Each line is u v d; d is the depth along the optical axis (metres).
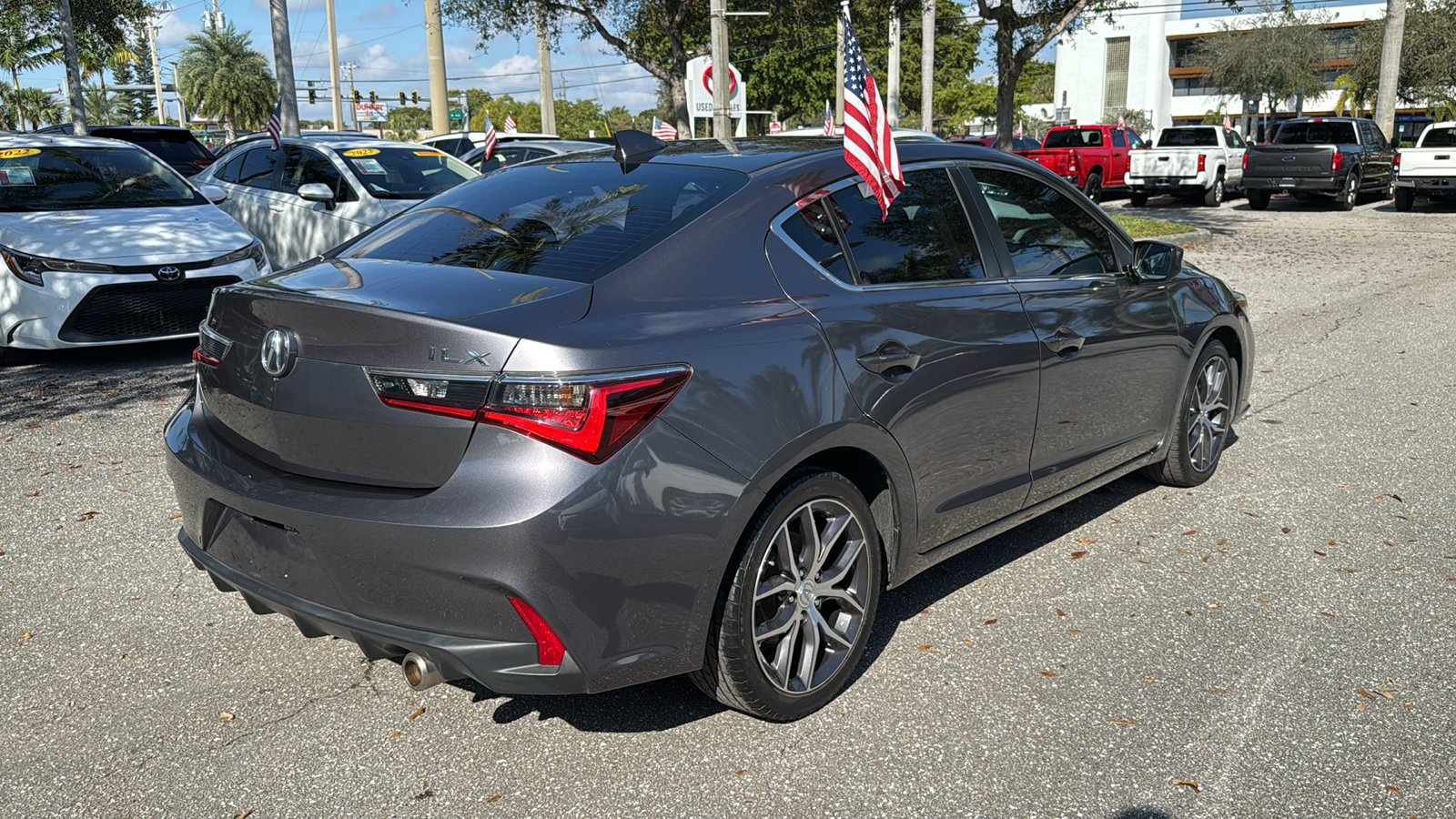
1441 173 21.27
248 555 2.95
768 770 2.94
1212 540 4.61
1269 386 7.38
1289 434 6.21
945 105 62.84
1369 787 2.86
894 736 3.10
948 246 3.69
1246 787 2.87
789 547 3.04
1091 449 4.34
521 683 2.64
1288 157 22.36
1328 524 4.79
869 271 3.39
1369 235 17.58
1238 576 4.23
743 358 2.88
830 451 3.20
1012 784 2.88
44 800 2.82
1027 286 3.90
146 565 4.32
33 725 3.16
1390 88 27.02
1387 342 8.80
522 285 2.86
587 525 2.57
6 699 3.31
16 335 7.49
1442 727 3.15
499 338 2.56
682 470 2.71
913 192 3.68
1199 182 23.70
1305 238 17.12
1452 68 37.28
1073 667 3.51
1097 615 3.89
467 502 2.54
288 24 17.09
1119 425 4.48
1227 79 46.75
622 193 3.37
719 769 2.95
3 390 7.12
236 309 3.02
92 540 4.57
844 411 3.08
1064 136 26.72
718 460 2.76
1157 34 62.09
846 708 3.26
